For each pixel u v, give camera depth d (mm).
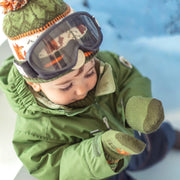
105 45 1811
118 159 804
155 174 1394
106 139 776
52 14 736
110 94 1107
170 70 1701
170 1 1841
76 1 1915
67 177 885
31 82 839
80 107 972
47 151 963
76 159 861
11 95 963
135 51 1779
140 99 910
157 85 1671
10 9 735
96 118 1022
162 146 1312
